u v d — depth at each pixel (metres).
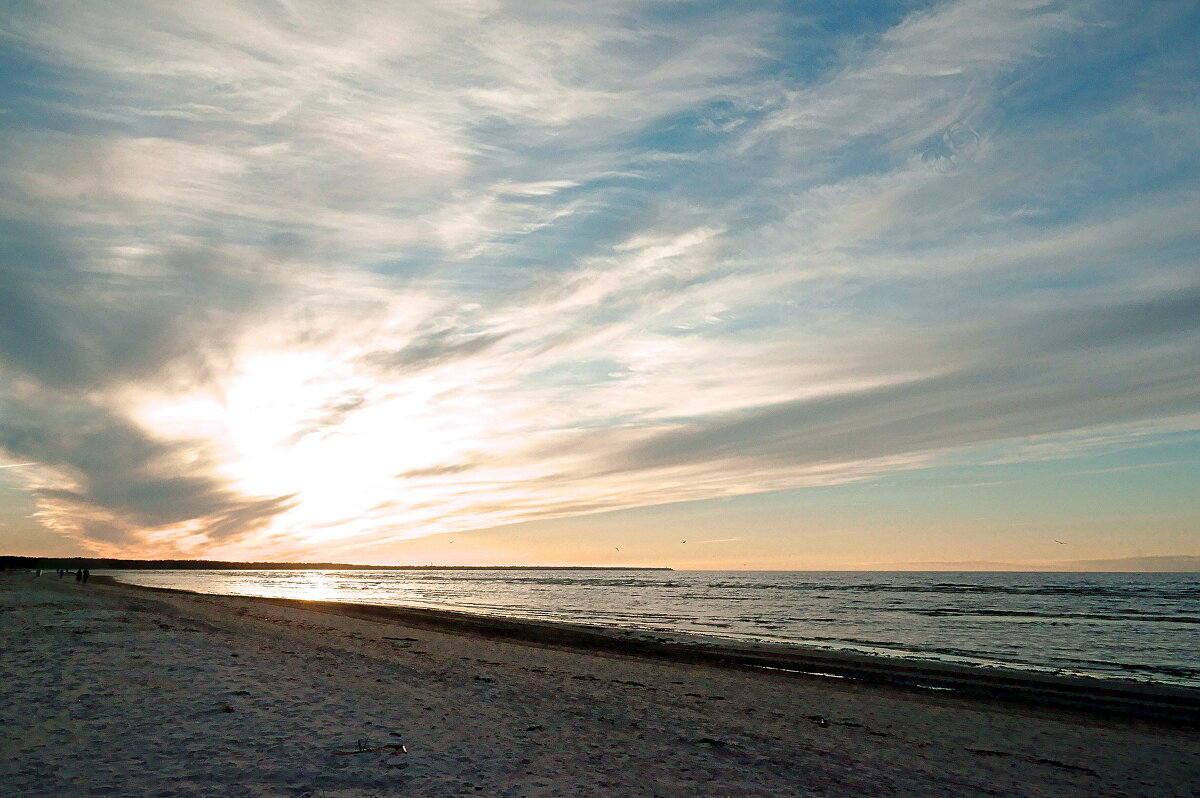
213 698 13.35
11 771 8.65
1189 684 24.97
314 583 149.50
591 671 24.95
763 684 23.56
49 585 61.91
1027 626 48.03
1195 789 13.40
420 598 82.00
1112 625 48.91
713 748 14.03
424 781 9.62
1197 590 102.50
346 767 9.84
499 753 11.69
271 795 8.53
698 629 43.78
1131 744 16.77
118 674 14.92
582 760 11.96
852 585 132.62
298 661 19.86
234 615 37.81
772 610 63.41
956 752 15.41
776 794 10.96
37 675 14.37
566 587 127.19
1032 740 16.91
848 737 16.22
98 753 9.61
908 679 25.02
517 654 28.64
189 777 8.95
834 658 29.48
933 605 71.12
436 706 15.34
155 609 35.94
